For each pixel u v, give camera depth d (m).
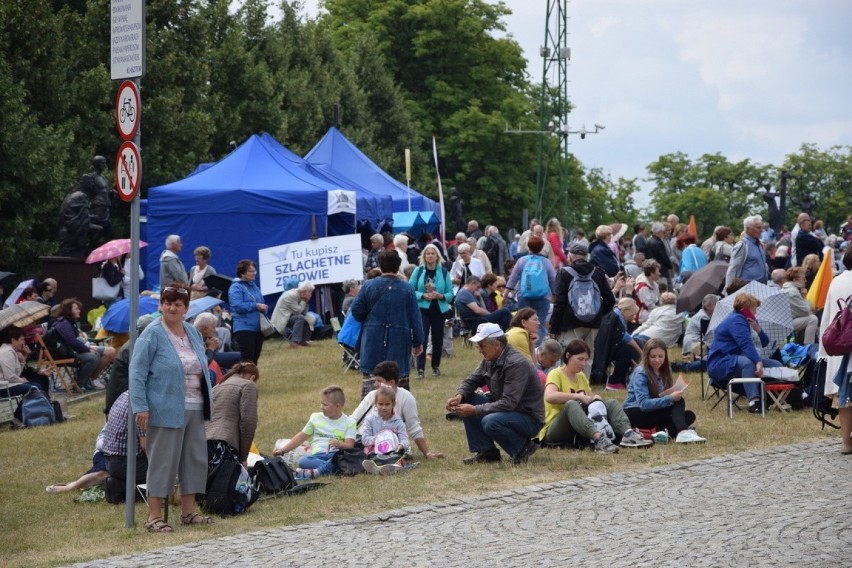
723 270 19.81
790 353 16.31
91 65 38.50
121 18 10.38
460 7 68.56
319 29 59.03
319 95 54.69
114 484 11.99
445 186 68.19
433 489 11.63
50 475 13.82
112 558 9.30
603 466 12.46
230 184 27.36
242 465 11.34
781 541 8.66
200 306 18.52
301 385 19.67
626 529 9.37
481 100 69.62
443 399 17.28
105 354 20.52
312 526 10.15
